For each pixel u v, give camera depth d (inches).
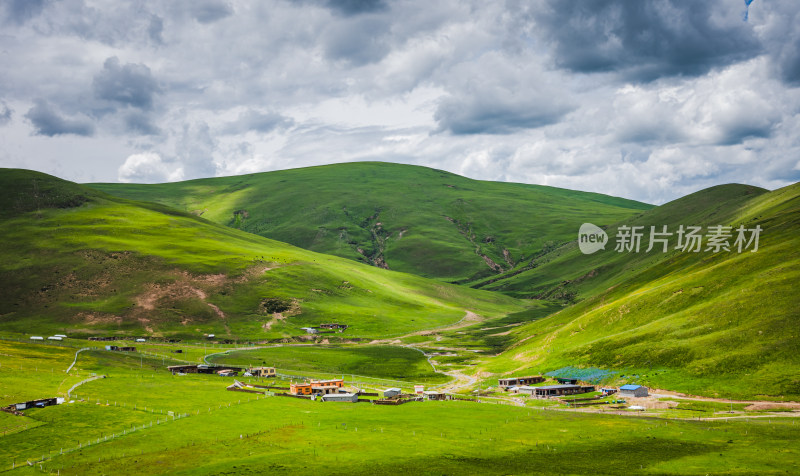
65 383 5930.1
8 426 4475.9
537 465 3774.6
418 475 3604.8
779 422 4503.0
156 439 4328.3
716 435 4284.0
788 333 5693.9
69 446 4116.6
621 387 5787.4
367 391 6638.8
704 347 6023.6
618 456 3917.3
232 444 4252.0
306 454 4023.1
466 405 5733.3
